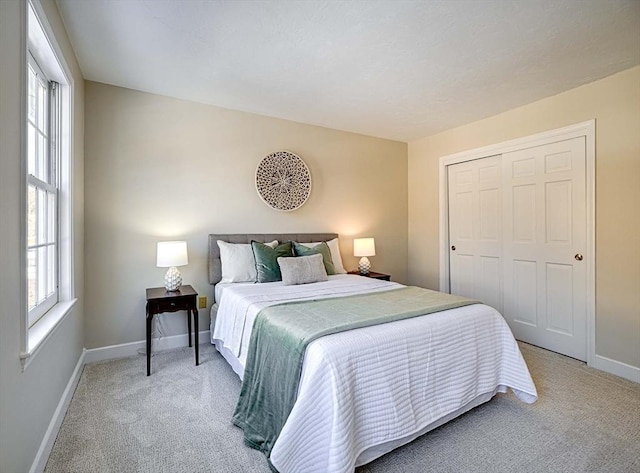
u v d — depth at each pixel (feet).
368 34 6.82
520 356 6.82
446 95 9.94
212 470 4.99
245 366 6.39
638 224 8.15
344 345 4.92
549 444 5.64
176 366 8.70
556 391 7.51
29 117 5.75
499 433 5.94
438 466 5.11
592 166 9.00
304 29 6.68
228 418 6.35
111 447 5.47
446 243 13.57
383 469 5.03
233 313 7.86
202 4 5.95
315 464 4.40
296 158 12.20
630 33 6.73
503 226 11.48
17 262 3.98
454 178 13.34
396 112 11.31
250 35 6.89
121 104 9.39
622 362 8.38
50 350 5.42
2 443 3.51
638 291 8.14
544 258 10.28
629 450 5.49
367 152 14.17
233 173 11.08
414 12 6.12
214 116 10.76
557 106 9.83
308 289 8.72
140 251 9.65
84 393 7.25
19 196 4.09
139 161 9.64
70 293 7.07
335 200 13.39
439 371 5.82
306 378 4.68
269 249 10.36
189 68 8.32
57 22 5.99
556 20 6.32
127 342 9.49
